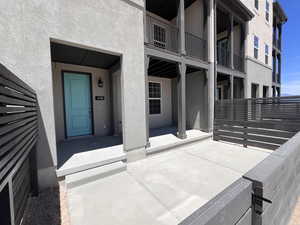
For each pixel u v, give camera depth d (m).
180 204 2.21
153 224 1.85
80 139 4.98
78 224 1.86
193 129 6.65
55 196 2.43
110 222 1.89
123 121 3.68
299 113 4.29
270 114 4.80
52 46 3.31
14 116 1.33
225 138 5.64
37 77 2.53
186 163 3.71
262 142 4.78
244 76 7.98
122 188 2.63
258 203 1.02
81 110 5.18
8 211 1.31
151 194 2.45
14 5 2.31
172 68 5.90
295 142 1.95
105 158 3.33
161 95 7.61
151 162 3.79
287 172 1.67
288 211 1.78
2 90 1.09
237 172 3.21
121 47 3.52
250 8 7.97
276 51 12.62
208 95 6.00
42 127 2.60
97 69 5.42
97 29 3.15
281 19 13.03
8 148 1.16
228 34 7.14
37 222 1.88
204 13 5.97
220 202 0.80
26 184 2.19
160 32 7.18
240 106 5.37
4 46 2.25
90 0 3.04
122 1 3.51
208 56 5.97
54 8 2.66
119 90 5.70
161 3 6.09
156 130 6.70
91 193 2.49
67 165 2.96
